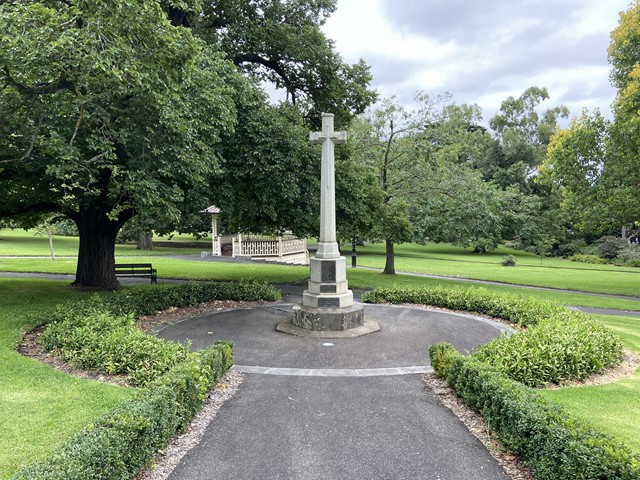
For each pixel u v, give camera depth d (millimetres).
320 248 9938
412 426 5160
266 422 5238
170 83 8758
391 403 5812
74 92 8852
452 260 38719
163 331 9227
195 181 10938
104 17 7492
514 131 58031
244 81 12289
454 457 4488
